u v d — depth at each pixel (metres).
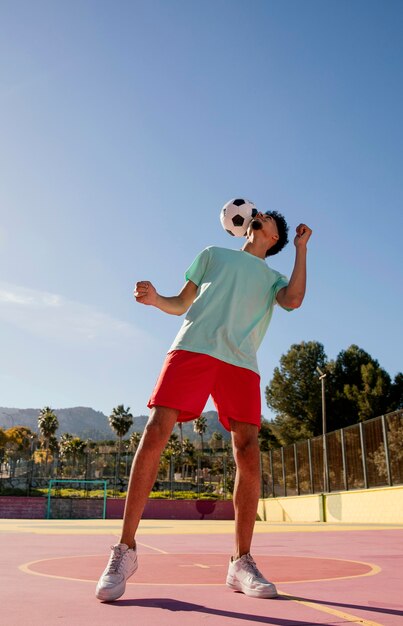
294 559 3.79
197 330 2.51
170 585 2.37
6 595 2.02
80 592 2.11
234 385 2.51
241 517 2.38
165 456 77.25
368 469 19.23
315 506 22.89
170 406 2.32
